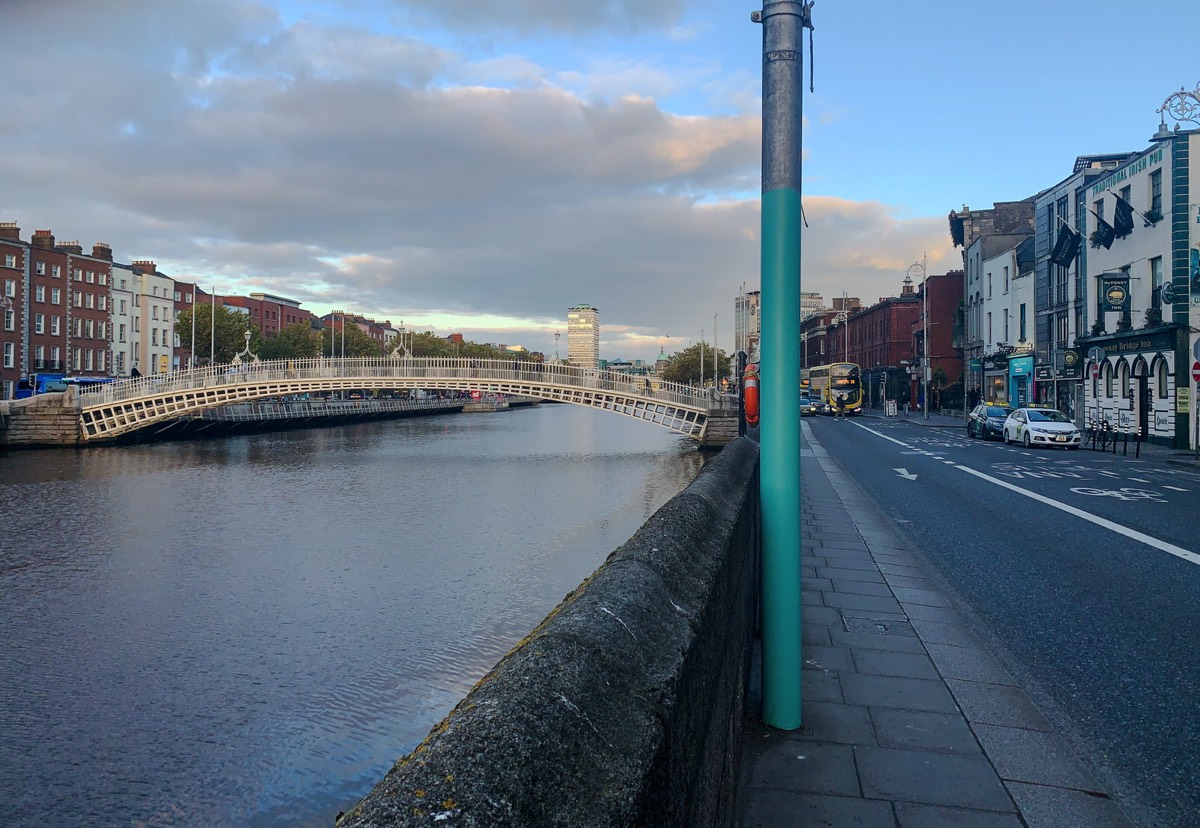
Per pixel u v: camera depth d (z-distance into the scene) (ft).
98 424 183.42
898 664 18.97
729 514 14.38
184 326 288.92
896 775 13.06
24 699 40.40
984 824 11.62
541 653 5.63
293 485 123.34
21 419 178.81
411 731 37.11
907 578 28.68
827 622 22.72
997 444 110.42
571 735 4.81
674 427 175.83
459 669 44.73
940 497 52.90
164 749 35.27
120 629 51.83
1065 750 14.20
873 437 125.70
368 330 612.70
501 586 62.49
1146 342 107.14
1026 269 164.76
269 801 31.40
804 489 56.13
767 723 14.96
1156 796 12.96
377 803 3.82
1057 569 30.66
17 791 31.78
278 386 177.17
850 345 349.61
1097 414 123.75
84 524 90.17
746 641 15.96
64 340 252.83
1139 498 52.03
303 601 58.34
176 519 93.50
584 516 96.02
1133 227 112.06
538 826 4.03
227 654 47.09
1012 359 164.45
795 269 14.29
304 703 40.01
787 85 14.35
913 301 274.77
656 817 5.15
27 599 59.11
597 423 350.43
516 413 501.15
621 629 6.54
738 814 11.75
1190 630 22.44
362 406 326.44
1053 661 19.85
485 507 102.37
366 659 46.19
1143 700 17.24
